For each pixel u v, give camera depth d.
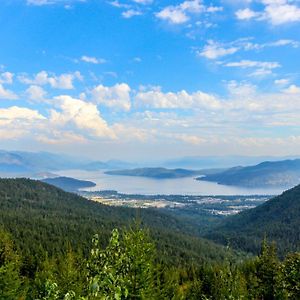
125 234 18.98
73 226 147.75
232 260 31.72
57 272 45.75
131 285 18.88
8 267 37.47
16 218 148.50
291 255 41.16
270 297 45.22
